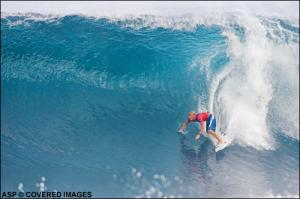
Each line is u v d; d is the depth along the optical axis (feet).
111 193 120.57
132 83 171.53
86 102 167.22
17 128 154.81
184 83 168.25
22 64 179.93
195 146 142.00
